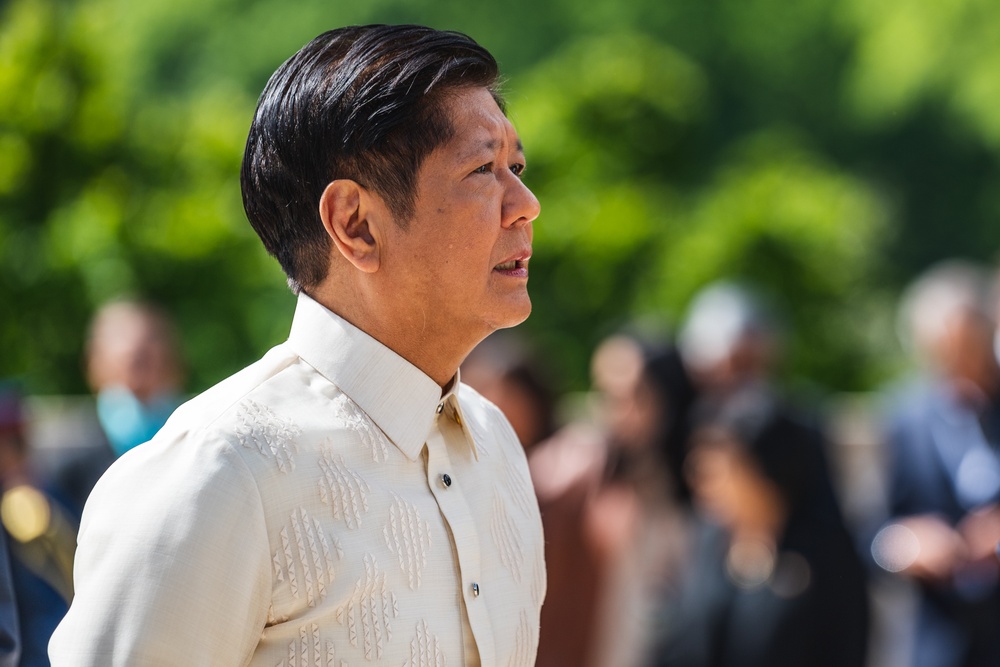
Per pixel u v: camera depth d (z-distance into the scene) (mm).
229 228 18562
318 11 42719
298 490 4164
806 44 44250
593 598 11594
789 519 11133
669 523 13016
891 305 42781
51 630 7336
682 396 13453
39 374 17531
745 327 14484
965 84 40750
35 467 9961
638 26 44062
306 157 4516
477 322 4562
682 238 21375
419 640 4223
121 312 12414
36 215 18109
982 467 12570
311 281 4641
